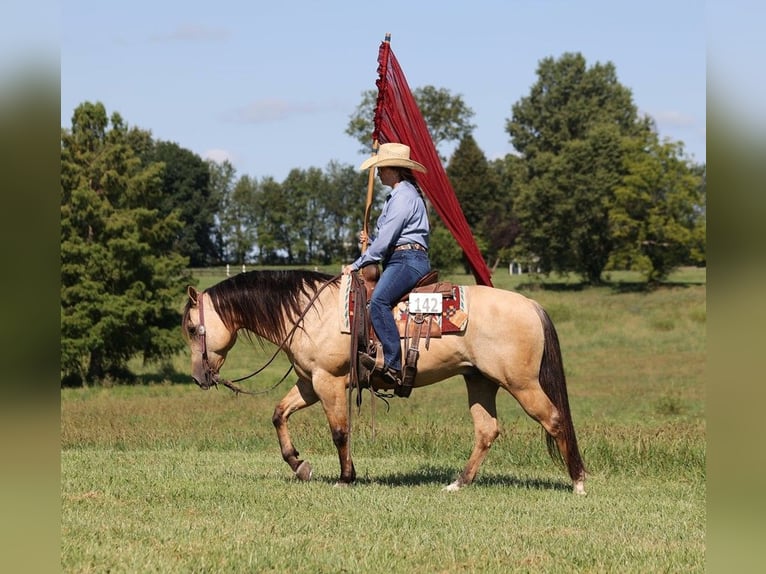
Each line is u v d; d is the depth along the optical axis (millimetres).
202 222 108312
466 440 12797
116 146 38938
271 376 34031
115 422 16969
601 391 26828
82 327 35719
